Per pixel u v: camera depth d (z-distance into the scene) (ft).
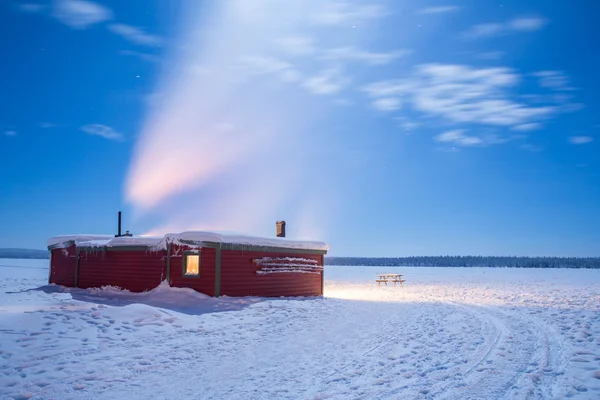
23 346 29.99
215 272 58.65
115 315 39.88
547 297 71.82
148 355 30.63
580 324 41.16
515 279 148.46
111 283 70.28
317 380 25.73
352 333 40.14
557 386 23.04
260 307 52.37
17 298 57.88
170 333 37.19
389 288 104.32
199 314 46.78
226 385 24.94
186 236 60.70
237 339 36.96
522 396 21.71
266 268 65.10
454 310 55.93
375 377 26.14
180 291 59.26
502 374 25.58
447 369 27.25
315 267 74.79
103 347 31.63
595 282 121.29
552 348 31.71
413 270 288.51
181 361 29.86
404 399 21.93
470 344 34.30
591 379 24.02
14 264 242.37
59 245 81.41
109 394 23.29
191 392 23.72
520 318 46.80
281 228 77.41
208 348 33.55
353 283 130.62
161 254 64.44
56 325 34.88
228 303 54.29
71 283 77.92
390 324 45.06
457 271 261.03
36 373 25.88
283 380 25.88
